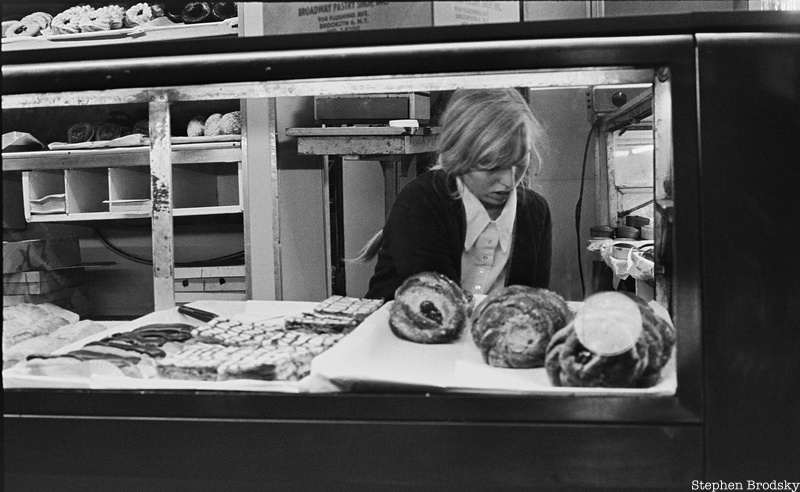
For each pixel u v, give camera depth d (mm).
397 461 906
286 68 927
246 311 1312
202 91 1007
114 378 997
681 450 875
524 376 958
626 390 897
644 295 1421
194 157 2326
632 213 1665
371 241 1860
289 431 921
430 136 1730
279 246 2221
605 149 1648
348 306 1251
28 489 982
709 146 876
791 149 872
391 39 909
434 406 900
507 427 888
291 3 983
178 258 2924
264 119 2197
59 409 958
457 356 1041
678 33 882
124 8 2555
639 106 1487
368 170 1956
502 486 896
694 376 878
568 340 920
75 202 2631
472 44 898
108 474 956
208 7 2471
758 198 876
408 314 1093
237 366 972
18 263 2273
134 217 2561
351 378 923
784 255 875
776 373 877
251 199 2244
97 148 2482
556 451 885
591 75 950
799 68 871
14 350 1114
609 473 882
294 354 1015
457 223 1242
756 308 878
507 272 1257
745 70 871
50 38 2520
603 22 881
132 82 960
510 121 1192
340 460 916
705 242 877
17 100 1035
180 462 942
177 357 1027
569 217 1675
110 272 2945
